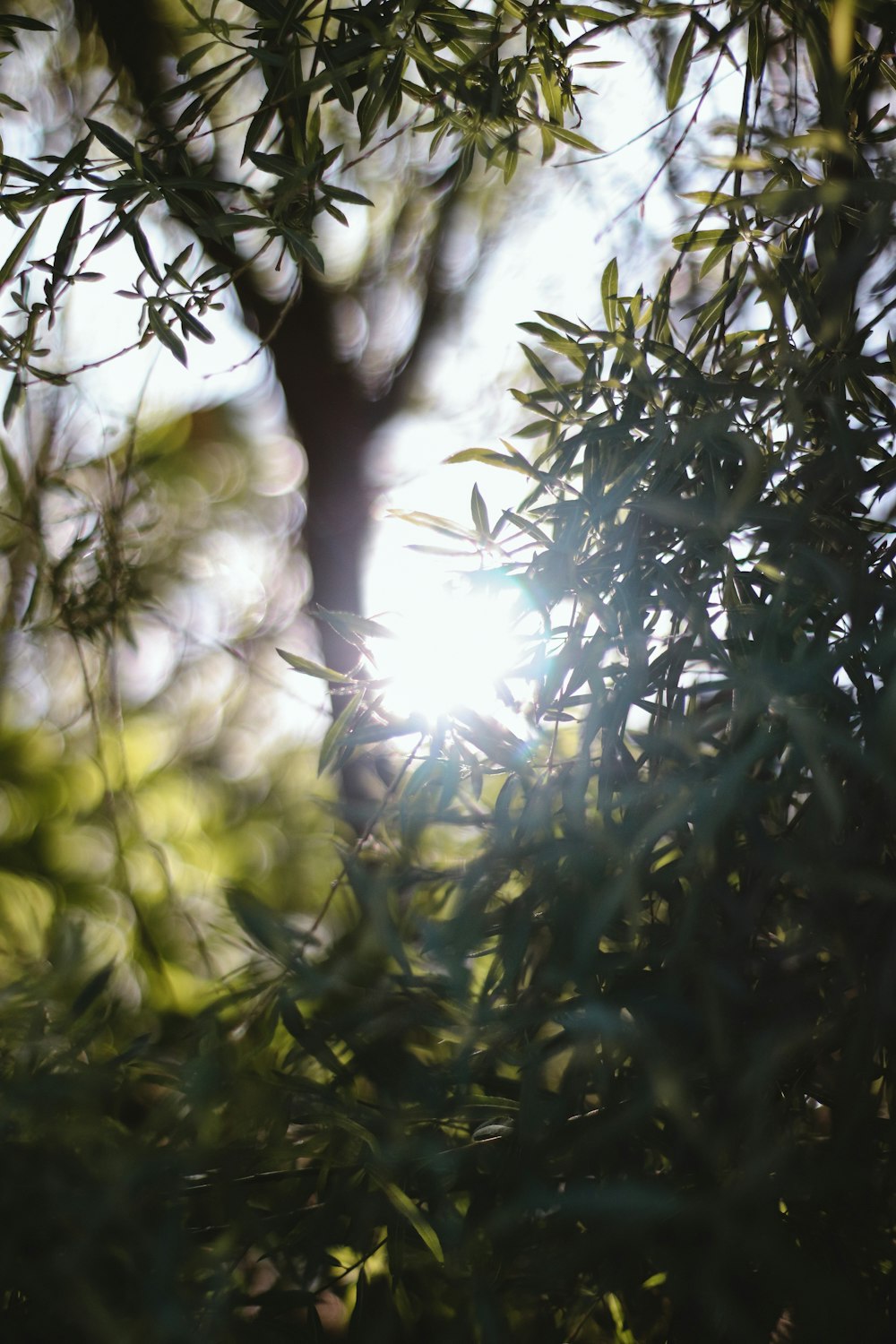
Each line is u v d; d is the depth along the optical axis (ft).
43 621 7.08
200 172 5.29
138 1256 4.74
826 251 4.80
